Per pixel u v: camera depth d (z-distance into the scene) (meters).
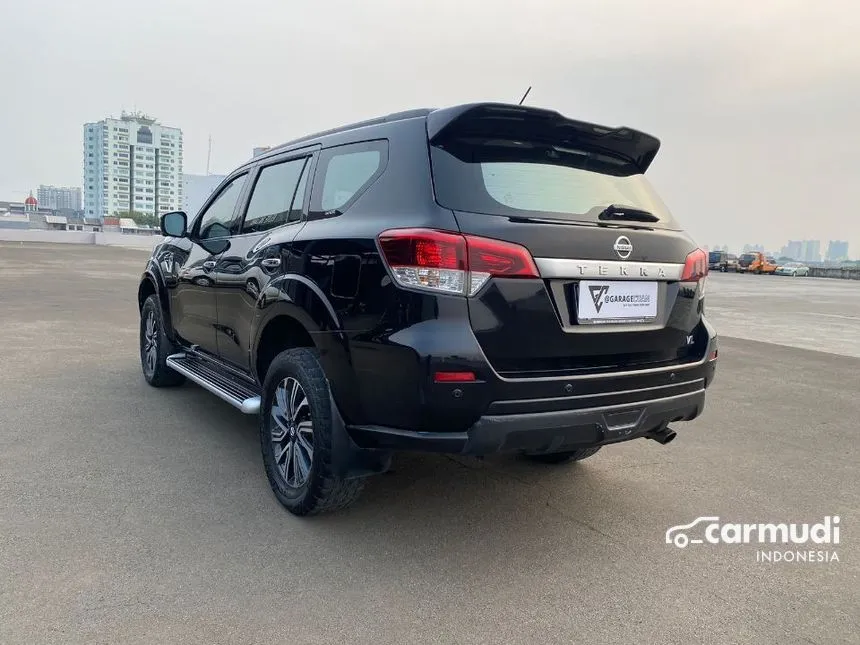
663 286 3.06
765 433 5.18
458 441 2.55
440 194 2.64
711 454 4.59
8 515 3.11
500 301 2.56
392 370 2.59
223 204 4.57
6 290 13.06
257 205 4.02
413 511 3.38
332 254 2.91
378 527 3.18
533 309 2.62
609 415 2.80
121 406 5.02
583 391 2.73
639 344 2.97
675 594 2.69
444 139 2.77
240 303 3.81
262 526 3.12
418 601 2.55
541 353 2.67
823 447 4.84
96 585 2.55
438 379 2.49
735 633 2.43
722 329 12.34
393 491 3.64
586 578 2.79
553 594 2.65
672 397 3.05
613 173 3.24
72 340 7.80
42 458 3.87
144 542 2.91
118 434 4.36
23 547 2.82
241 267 3.82
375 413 2.70
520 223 2.64
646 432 3.09
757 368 8.12
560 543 3.11
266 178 4.02
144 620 2.34
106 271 19.72
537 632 2.39
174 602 2.46
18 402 5.01
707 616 2.54
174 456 4.00
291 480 3.28
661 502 3.67
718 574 2.88
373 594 2.59
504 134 2.88
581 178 3.04
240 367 4.09
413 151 2.81
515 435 2.60
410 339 2.52
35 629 2.26
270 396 3.37
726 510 3.60
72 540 2.90
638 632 2.41
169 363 5.00
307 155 3.61
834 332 12.20
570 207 2.86
